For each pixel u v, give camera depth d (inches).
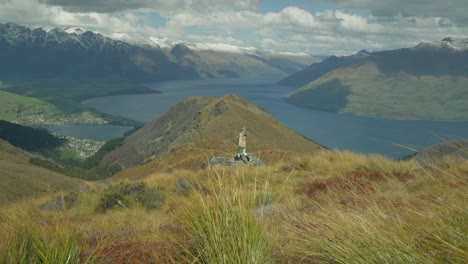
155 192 459.8
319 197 284.7
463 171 223.3
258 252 121.6
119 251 151.6
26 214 210.4
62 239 151.3
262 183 374.6
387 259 110.1
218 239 126.3
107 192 433.1
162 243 154.5
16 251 131.1
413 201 199.3
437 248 108.0
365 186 299.7
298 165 581.3
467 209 124.8
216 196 141.7
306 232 149.2
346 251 117.8
